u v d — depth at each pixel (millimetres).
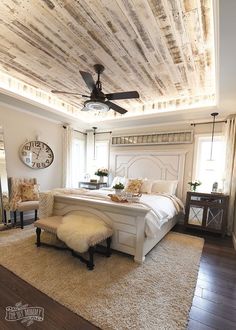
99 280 1989
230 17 1448
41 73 3045
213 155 4223
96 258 2471
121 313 1560
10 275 2035
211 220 3643
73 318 1506
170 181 4289
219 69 2193
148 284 1953
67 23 1942
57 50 2408
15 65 2818
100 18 1853
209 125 4195
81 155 5922
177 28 1952
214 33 1792
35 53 2496
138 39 2131
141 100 4109
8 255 2455
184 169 4441
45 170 4703
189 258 2574
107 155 5680
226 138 3818
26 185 3908
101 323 1462
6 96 3367
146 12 1765
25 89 3719
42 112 4285
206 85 3285
